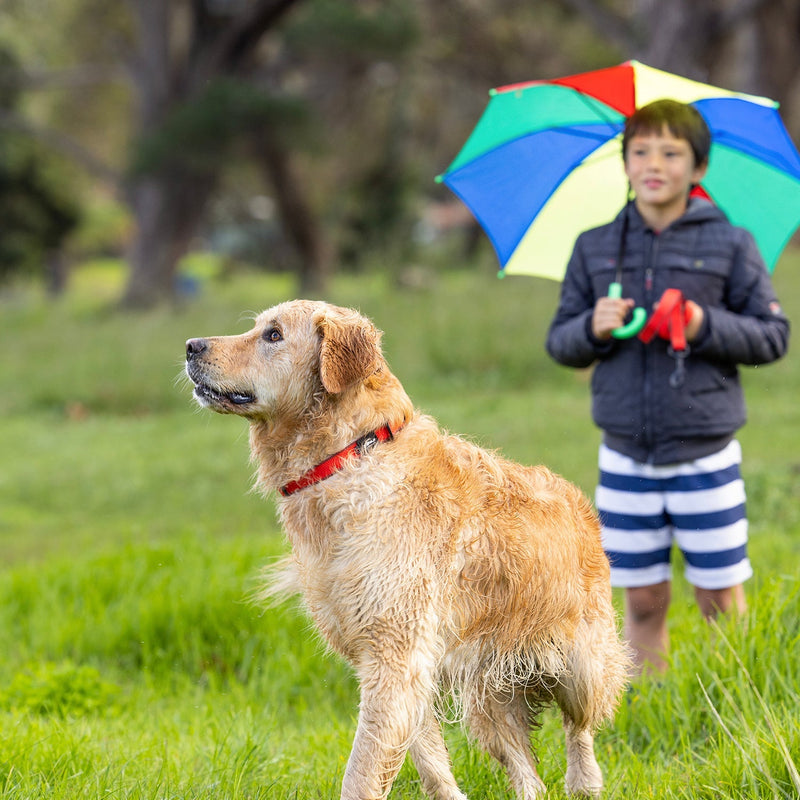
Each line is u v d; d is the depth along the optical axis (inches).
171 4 1545.3
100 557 414.6
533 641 219.1
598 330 258.7
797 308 911.7
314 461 203.0
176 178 1539.1
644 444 265.4
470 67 1841.8
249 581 361.1
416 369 892.6
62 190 2252.7
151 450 716.0
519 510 214.8
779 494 451.2
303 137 1368.1
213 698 309.4
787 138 281.6
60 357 1085.1
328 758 247.6
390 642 196.9
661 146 263.1
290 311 211.0
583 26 1721.2
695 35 1198.3
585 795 226.5
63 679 310.2
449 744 250.1
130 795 213.3
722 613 271.3
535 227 314.8
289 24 1409.9
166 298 1590.8
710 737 231.0
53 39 1849.2
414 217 1942.7
